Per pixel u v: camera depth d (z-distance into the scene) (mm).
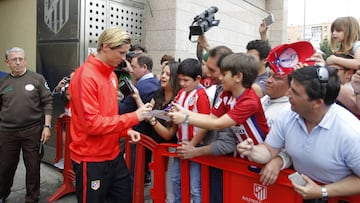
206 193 2258
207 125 1936
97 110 2152
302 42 1971
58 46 4688
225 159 2115
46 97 3467
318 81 1478
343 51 2818
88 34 4516
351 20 2770
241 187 2047
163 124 2943
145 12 5352
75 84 2146
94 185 2273
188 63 2529
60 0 4609
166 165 2561
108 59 2217
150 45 5359
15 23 5480
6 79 3400
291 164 1849
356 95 2021
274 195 1897
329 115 1559
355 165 1518
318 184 1703
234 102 1990
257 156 1772
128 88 2955
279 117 1811
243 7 7551
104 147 2295
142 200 2893
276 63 2066
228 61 1973
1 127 3359
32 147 3430
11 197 3766
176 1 5105
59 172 4395
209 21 3986
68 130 3682
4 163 3410
